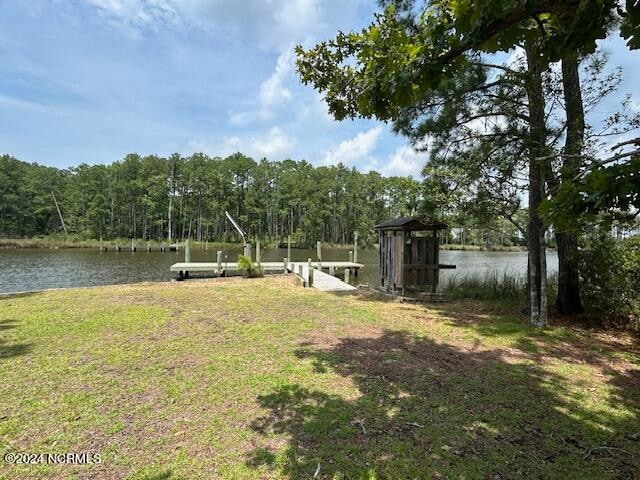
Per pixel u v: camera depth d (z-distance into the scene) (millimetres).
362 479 2029
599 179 1596
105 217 49781
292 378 3389
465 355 4188
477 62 5617
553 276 8203
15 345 4184
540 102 5457
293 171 56781
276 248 48156
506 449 2355
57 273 17406
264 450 2279
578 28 1580
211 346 4262
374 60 2148
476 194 6172
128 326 5055
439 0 1981
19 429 2463
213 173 49000
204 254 32281
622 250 5711
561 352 4367
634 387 3365
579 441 2473
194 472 2066
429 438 2453
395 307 6949
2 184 46656
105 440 2357
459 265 21969
